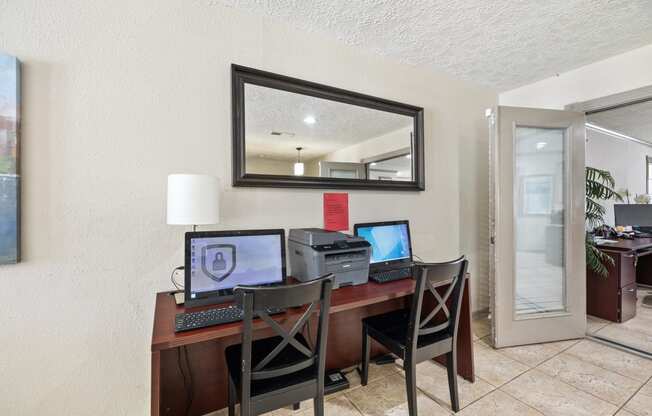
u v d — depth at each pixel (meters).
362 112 2.13
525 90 2.79
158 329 1.11
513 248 2.30
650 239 3.44
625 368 1.97
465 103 2.72
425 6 1.68
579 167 2.40
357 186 2.11
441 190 2.57
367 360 1.85
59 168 1.32
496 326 2.27
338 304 1.36
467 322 1.85
